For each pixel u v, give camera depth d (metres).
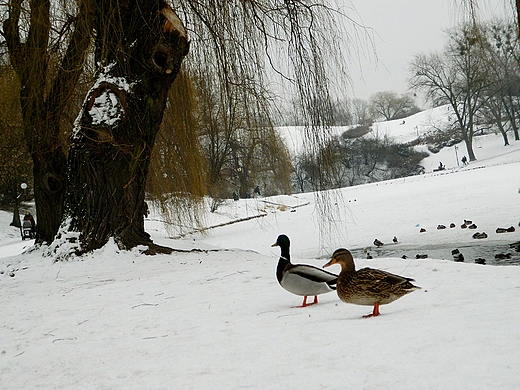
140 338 6.25
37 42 14.71
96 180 14.35
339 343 4.70
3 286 11.88
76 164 14.63
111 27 13.80
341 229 27.92
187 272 11.66
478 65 16.41
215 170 23.27
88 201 14.38
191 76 15.85
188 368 4.70
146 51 13.95
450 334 4.51
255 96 14.05
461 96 84.69
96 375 4.98
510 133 92.19
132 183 14.55
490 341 4.18
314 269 6.86
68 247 14.10
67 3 14.09
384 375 3.72
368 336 4.80
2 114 17.48
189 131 17.28
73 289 10.84
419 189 46.84
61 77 15.48
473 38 13.91
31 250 16.58
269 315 6.64
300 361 4.36
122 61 14.12
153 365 4.99
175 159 18.25
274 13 13.55
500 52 29.98
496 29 14.69
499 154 80.56
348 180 88.38
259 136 16.53
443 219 26.11
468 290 6.85
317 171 13.85
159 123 14.73
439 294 6.80
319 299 7.62
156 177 18.94
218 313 7.20
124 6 13.80
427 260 10.23
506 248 16.38
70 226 14.59
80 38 14.67
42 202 16.95
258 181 29.55
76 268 13.09
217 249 15.99
